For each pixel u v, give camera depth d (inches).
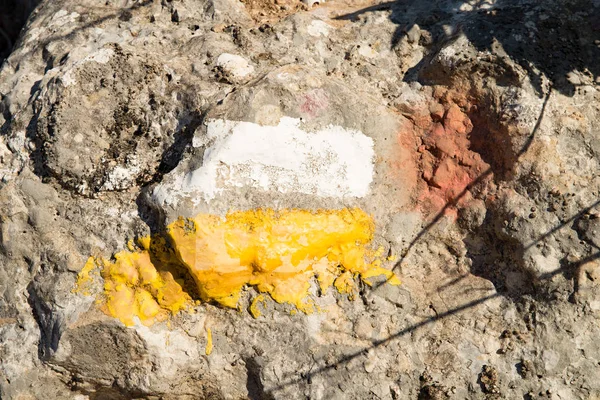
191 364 36.9
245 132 36.8
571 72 37.8
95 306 36.8
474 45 38.1
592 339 36.4
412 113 38.5
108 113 38.2
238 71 38.6
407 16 40.2
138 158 37.9
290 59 39.1
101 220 37.5
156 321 36.8
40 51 40.8
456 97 38.1
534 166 36.9
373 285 37.1
